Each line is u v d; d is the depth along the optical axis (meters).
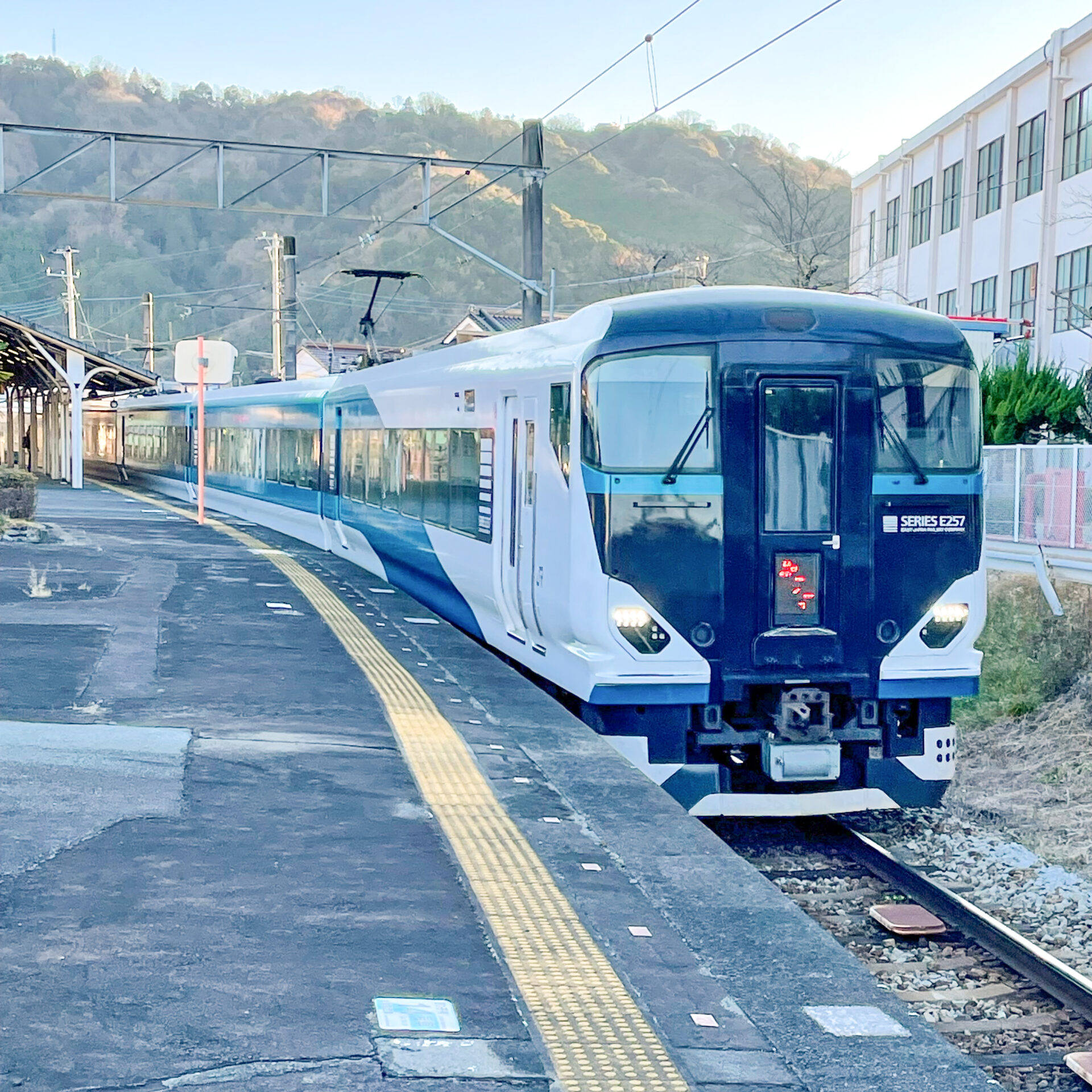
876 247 41.41
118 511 25.09
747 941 5.10
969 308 33.59
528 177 21.34
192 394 32.47
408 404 14.59
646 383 8.38
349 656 10.40
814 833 9.46
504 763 7.48
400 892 5.35
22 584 13.27
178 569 15.32
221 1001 4.27
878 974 7.02
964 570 8.85
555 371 8.96
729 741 8.66
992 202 32.41
